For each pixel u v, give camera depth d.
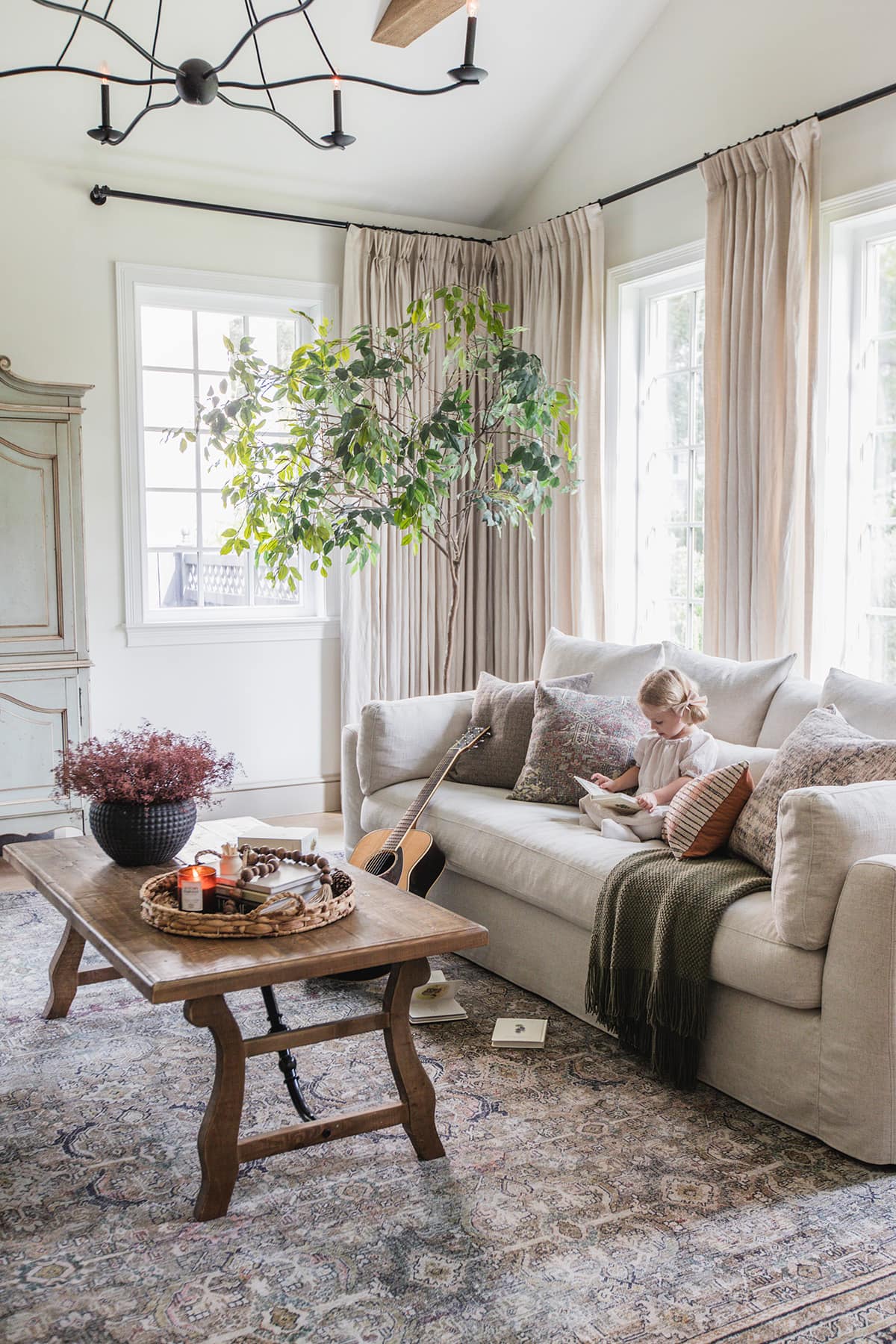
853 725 2.83
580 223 4.61
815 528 3.62
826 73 3.61
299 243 4.92
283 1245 1.92
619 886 2.67
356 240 4.92
